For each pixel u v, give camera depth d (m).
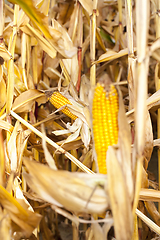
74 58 1.32
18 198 1.12
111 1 2.09
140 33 0.93
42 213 1.36
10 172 1.14
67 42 1.25
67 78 1.35
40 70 1.42
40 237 1.57
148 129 1.20
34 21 1.17
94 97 1.01
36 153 1.41
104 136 1.00
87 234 1.20
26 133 1.19
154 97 1.16
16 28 1.19
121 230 0.94
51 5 1.88
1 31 1.15
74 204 0.96
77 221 0.98
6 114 1.18
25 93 1.24
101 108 1.00
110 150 0.94
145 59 0.92
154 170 1.95
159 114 1.36
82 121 1.21
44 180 0.95
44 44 1.25
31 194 1.25
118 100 1.01
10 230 1.03
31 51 1.39
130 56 1.19
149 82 2.03
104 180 0.96
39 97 1.28
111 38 2.13
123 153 0.95
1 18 1.15
